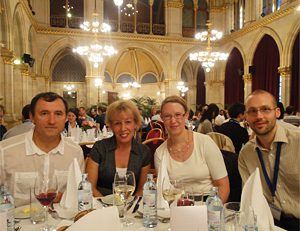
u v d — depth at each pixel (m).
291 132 1.96
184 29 17.47
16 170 1.92
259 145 2.06
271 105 1.89
